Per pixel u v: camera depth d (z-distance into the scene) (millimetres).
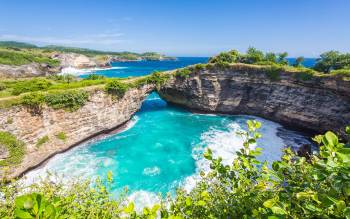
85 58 190625
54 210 2330
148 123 47000
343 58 49594
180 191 6562
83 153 33125
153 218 3316
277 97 46531
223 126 45250
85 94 36062
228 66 51531
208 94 53344
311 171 3242
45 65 139250
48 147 31156
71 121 34375
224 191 5426
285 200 3604
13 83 57438
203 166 29375
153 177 26844
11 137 26859
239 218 4539
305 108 42188
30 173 27703
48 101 31391
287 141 37938
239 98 52250
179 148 34906
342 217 2777
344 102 37281
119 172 27906
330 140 2959
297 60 55719
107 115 40000
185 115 53188
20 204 2162
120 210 6062
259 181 4625
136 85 47125
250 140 4629
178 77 54562
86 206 5980
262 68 48188
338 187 2717
